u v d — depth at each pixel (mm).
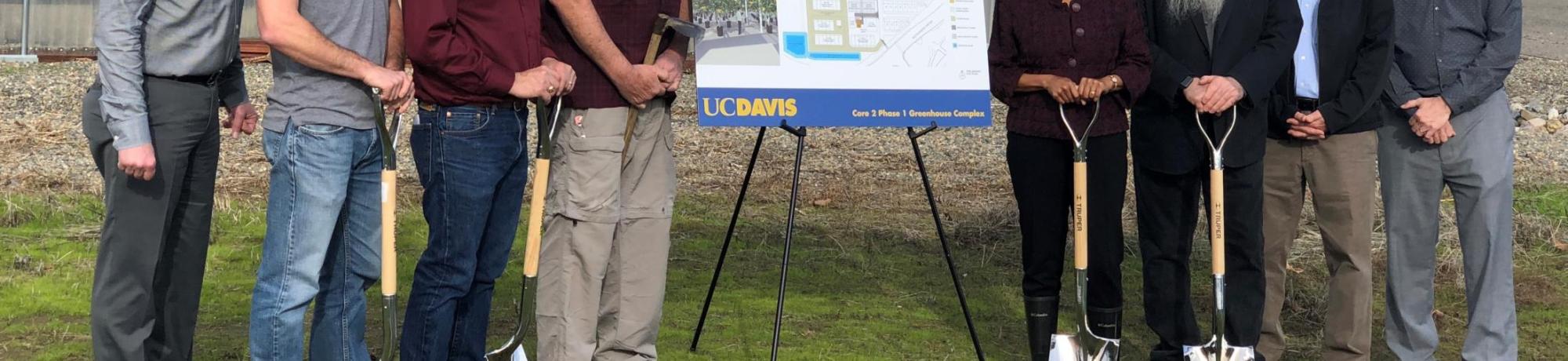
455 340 3795
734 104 4219
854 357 4754
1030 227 4430
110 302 3518
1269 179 4461
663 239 4160
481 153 3545
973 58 4422
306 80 3367
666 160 4164
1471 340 4434
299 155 3385
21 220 6816
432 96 3520
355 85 3414
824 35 4324
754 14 4254
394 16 3584
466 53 3432
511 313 5254
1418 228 4418
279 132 3402
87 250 6188
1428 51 4258
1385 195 4473
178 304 3801
